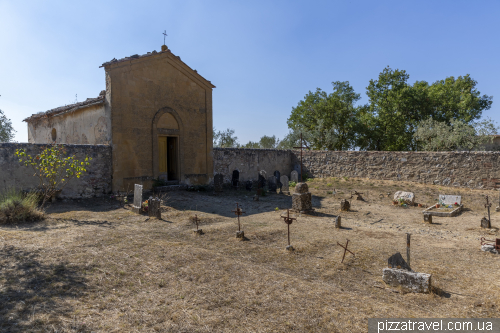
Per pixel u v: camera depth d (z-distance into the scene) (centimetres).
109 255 594
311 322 379
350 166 2062
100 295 441
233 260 605
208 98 1788
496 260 636
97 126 1432
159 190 1492
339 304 429
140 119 1459
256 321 380
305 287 483
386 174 1920
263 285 485
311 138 3322
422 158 1797
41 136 1948
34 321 363
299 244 726
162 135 1569
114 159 1358
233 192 1691
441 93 2991
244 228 886
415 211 1254
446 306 438
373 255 654
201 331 356
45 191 1087
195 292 456
